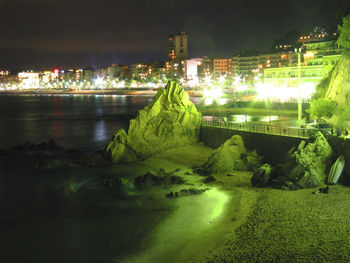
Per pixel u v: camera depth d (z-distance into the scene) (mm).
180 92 62906
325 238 22797
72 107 192250
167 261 22406
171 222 28812
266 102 101125
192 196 35188
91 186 40312
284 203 30172
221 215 29703
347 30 53125
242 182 39000
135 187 39375
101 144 74812
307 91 106438
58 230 28125
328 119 51562
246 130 51344
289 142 42062
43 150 66438
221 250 22891
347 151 34906
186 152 55688
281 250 21766
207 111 97562
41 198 36625
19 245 25641
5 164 53625
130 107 181375
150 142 56844
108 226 28578
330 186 33375
